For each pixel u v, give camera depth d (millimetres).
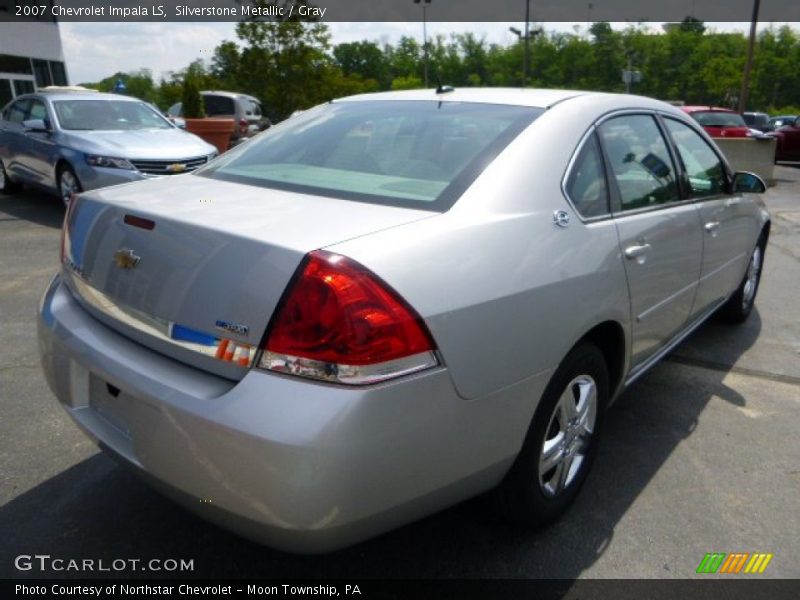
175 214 2104
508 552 2455
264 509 1733
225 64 18891
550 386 2314
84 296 2334
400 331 1776
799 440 3299
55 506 2662
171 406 1834
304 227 1944
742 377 4027
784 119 29531
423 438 1846
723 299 4191
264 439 1682
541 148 2439
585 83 73125
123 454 2045
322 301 1727
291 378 1730
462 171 2320
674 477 2961
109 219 2275
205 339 1878
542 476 2459
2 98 18281
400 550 2455
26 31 19391
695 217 3324
